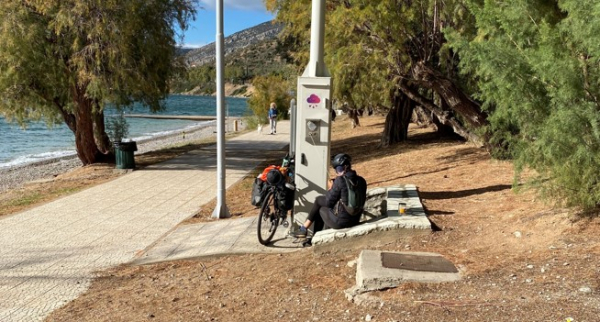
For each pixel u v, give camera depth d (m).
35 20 14.93
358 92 15.09
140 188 12.41
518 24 5.85
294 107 7.36
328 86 6.65
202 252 6.60
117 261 6.70
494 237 5.41
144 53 15.84
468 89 11.49
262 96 46.94
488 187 7.86
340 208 5.96
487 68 5.22
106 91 15.05
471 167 10.14
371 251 5.20
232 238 7.10
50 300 5.35
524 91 5.09
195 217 9.26
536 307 3.64
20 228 8.54
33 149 29.48
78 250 7.23
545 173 5.36
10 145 31.39
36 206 10.41
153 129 45.09
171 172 15.12
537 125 5.23
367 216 7.20
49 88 16.06
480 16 6.72
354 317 4.04
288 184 6.72
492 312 3.68
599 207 5.19
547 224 5.29
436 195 7.84
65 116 17.70
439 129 18.05
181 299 5.08
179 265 6.36
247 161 17.78
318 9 6.64
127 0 14.87
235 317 4.46
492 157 9.66
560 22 5.39
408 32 10.51
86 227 8.58
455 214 6.50
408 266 4.72
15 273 6.26
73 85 15.83
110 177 14.62
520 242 5.11
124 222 8.91
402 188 7.60
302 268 5.46
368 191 7.54
